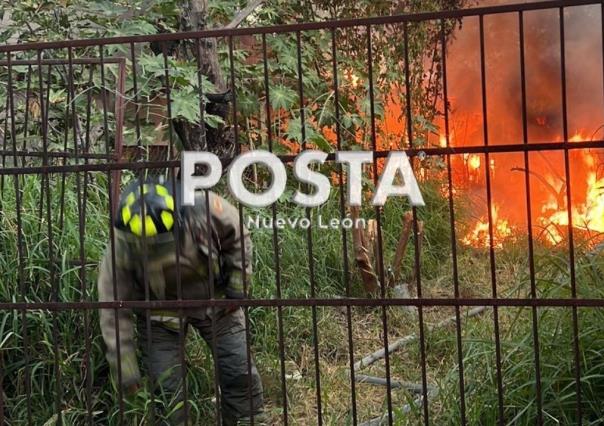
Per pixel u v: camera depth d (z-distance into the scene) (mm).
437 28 8344
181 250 3625
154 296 3699
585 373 3576
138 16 6359
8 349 4164
